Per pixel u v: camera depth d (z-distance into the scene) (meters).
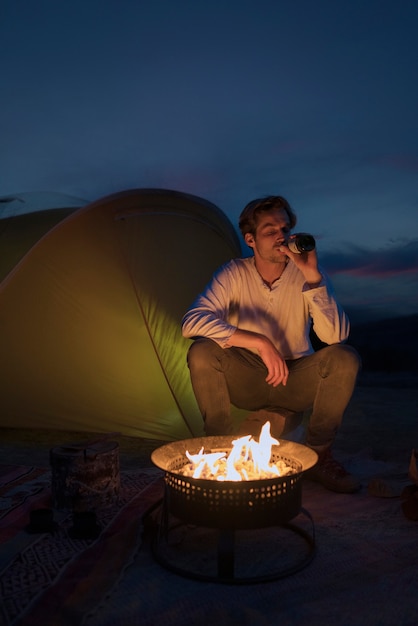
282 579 1.85
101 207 4.08
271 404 3.08
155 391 3.97
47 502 2.53
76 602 1.69
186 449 2.19
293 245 2.63
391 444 3.78
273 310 2.93
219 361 2.77
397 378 7.19
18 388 3.99
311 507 2.53
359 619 1.63
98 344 3.98
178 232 4.61
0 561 1.95
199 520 1.81
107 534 2.18
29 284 3.91
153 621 1.62
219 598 1.74
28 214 5.54
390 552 2.04
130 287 4.06
